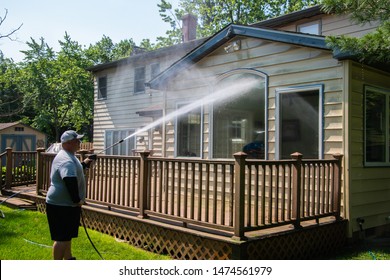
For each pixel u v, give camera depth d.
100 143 18.16
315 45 5.77
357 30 9.45
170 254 4.97
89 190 6.69
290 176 4.89
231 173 4.40
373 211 6.05
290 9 24.38
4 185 9.74
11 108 27.91
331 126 5.74
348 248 5.56
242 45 7.11
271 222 4.59
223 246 4.33
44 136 26.34
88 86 28.95
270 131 6.59
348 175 5.54
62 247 3.91
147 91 15.70
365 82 5.94
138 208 5.56
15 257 4.70
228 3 25.69
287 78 6.37
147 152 5.52
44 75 29.47
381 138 6.30
